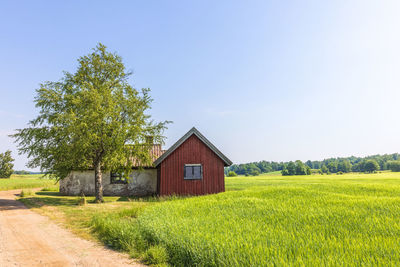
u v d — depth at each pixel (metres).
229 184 41.00
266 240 6.68
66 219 12.12
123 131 18.56
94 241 8.40
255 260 5.12
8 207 15.93
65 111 18.86
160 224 8.29
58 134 17.69
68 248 7.59
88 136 17.27
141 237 7.61
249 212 11.23
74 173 24.55
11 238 8.78
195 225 8.45
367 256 5.46
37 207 15.78
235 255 5.41
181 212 11.43
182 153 23.03
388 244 6.24
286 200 14.71
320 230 8.00
